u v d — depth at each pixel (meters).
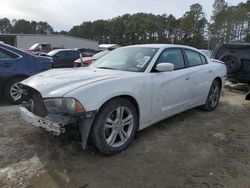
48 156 3.67
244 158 3.80
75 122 3.54
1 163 3.49
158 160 3.67
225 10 71.62
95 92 3.45
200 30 76.50
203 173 3.37
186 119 5.43
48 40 43.62
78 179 3.18
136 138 4.35
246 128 5.03
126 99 3.87
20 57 6.59
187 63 5.22
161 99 4.43
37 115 3.73
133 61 4.55
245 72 8.63
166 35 91.06
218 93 6.28
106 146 3.64
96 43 48.47
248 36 69.19
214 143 4.28
